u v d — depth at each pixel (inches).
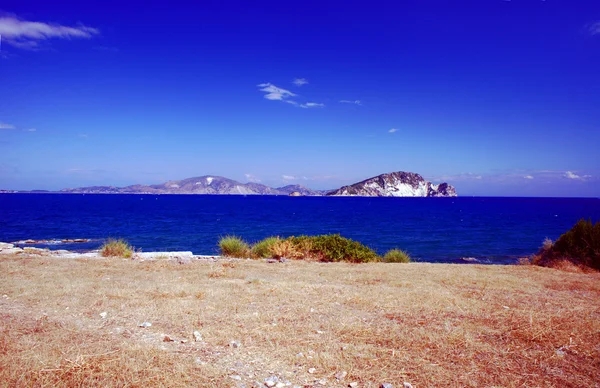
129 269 406.9
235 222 1993.1
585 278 391.9
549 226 1855.3
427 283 340.8
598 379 144.3
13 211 2760.8
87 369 144.2
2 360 149.2
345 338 187.0
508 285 337.7
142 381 135.9
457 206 5123.0
